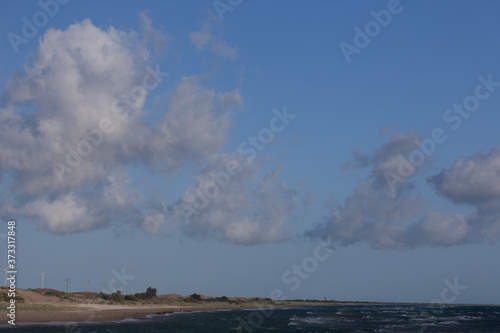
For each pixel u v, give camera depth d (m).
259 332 75.75
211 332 72.25
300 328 87.12
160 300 189.88
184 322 93.00
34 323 74.44
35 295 121.75
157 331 70.94
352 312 183.00
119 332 66.88
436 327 91.88
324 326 93.44
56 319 82.50
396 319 123.69
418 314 163.75
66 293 160.50
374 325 97.25
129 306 145.38
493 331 82.38
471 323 106.38
